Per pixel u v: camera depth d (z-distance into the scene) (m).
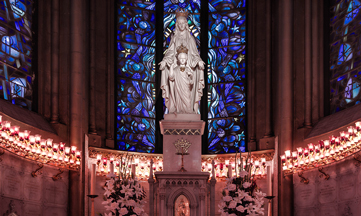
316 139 18.03
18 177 15.87
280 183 18.73
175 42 15.09
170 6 22.53
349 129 15.08
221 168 18.20
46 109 18.47
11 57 17.56
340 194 16.23
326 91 19.16
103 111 20.28
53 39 18.84
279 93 19.53
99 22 20.80
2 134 14.62
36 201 16.62
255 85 20.97
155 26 22.30
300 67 19.42
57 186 17.61
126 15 21.77
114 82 20.81
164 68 14.89
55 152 17.14
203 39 22.34
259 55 21.12
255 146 20.39
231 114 21.34
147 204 19.28
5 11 17.53
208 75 22.09
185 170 13.45
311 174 17.78
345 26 18.75
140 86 21.48
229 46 21.98
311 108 19.08
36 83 18.47
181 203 13.11
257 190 12.93
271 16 20.88
